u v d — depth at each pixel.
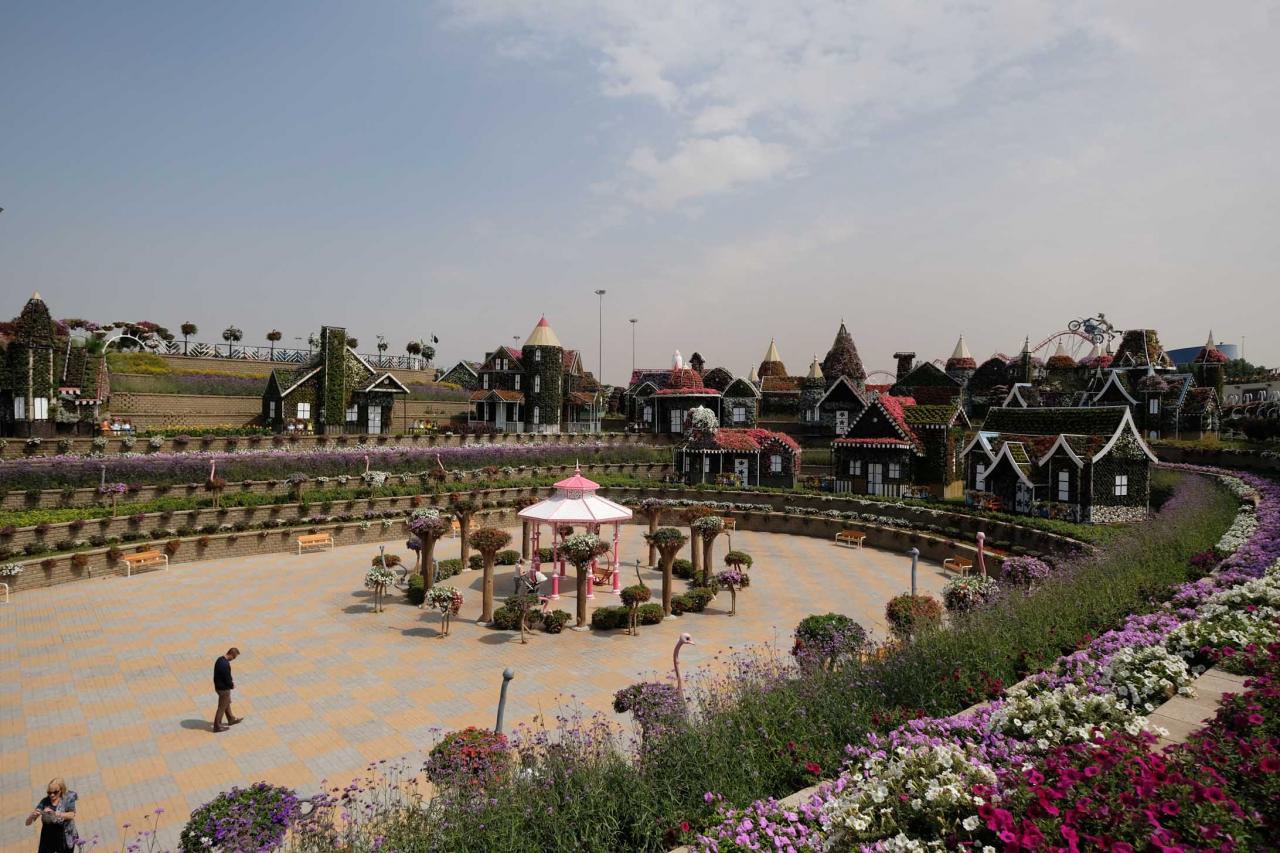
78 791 13.61
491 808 8.86
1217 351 62.06
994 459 36.06
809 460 57.31
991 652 11.73
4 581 27.67
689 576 30.55
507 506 45.41
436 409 70.44
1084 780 6.50
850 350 63.00
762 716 10.21
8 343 40.75
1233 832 5.66
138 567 31.94
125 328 66.12
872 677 11.69
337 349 53.91
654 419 64.81
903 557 35.50
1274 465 38.69
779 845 7.07
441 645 22.03
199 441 41.81
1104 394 58.91
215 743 15.58
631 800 8.65
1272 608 12.00
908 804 7.05
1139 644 11.12
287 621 24.42
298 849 9.51
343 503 40.12
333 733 16.06
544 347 66.88
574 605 26.50
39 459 34.75
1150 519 28.55
